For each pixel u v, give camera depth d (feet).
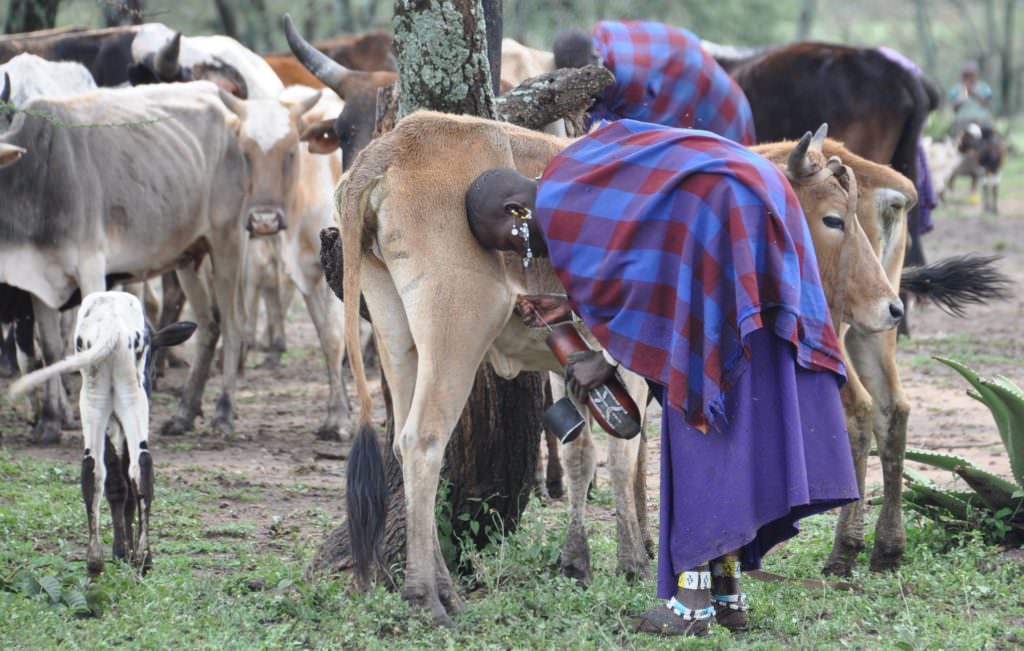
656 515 48.60
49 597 35.70
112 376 37.70
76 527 44.21
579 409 34.81
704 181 31.68
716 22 188.75
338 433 62.34
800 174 37.24
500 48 46.24
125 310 37.63
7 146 50.96
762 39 193.77
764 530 33.35
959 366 43.27
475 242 34.60
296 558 41.63
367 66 93.40
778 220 31.37
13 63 69.05
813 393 32.32
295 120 64.90
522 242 33.65
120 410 38.09
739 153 32.50
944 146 184.24
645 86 58.13
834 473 32.24
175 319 77.71
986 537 42.73
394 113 41.45
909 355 84.07
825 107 83.51
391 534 38.37
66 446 59.21
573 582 37.04
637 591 37.24
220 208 64.44
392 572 37.32
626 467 39.34
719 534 31.27
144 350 38.24
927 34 364.38
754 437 31.55
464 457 39.47
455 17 38.93
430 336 34.27
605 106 58.49
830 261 37.68
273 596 36.14
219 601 35.60
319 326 63.16
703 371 31.14
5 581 36.86
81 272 58.75
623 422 33.27
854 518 39.65
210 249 64.49
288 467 56.24
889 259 40.52
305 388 75.87
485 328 34.81
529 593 35.94
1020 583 37.99
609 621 34.81
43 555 40.45
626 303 31.96
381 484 34.12
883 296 37.45
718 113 59.52
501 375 37.73
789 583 38.50
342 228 34.71
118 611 35.27
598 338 32.30
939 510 44.14
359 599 34.86
